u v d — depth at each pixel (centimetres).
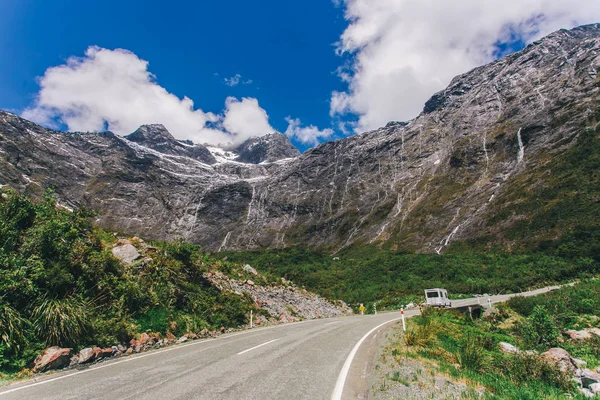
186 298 1586
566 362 1222
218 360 905
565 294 2723
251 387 648
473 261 5969
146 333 1153
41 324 881
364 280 5675
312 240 13638
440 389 711
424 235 9381
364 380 734
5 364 761
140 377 725
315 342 1252
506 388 791
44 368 788
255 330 1662
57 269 1032
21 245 1098
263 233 15312
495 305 2814
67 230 1258
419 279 5259
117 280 1257
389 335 1485
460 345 1303
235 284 2297
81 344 930
